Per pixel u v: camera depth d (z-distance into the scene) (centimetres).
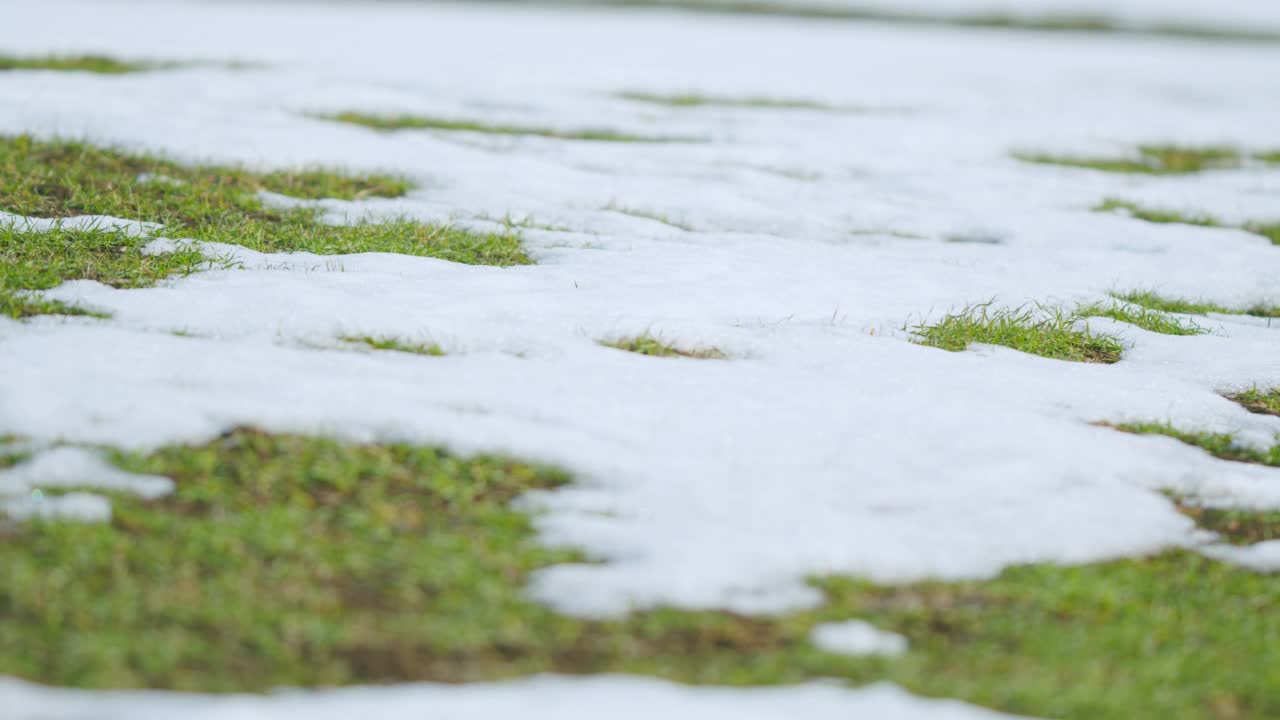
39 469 1430
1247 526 1570
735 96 5569
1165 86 7500
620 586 1285
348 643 1155
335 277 2200
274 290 2061
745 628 1231
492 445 1572
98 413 1550
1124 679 1171
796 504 1481
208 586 1228
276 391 1645
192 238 2380
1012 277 2655
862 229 3100
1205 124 5753
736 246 2734
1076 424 1800
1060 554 1435
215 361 1725
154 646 1115
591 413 1681
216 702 1041
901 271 2580
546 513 1448
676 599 1270
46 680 1061
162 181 2852
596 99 5078
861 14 12538
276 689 1073
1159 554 1470
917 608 1293
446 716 1032
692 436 1644
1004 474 1603
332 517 1403
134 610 1172
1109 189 3912
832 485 1544
